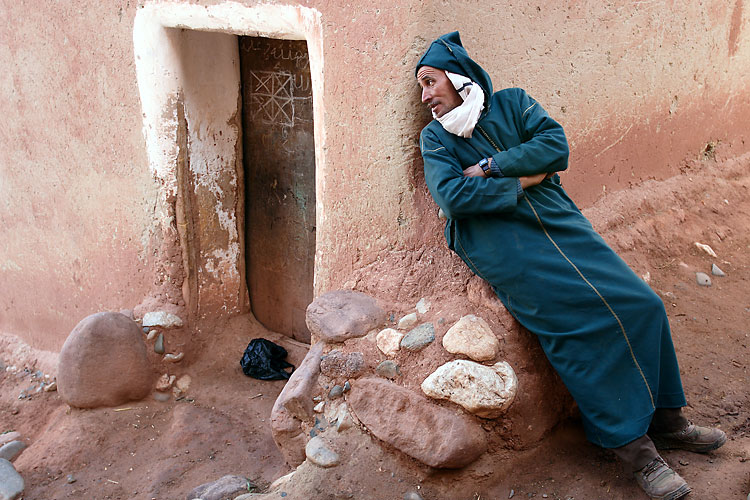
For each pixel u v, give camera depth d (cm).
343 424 300
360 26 314
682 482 254
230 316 473
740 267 450
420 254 329
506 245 276
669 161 501
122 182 453
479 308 302
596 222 424
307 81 411
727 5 512
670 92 479
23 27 480
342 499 275
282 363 446
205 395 425
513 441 285
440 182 275
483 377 277
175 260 443
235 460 366
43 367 527
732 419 308
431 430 277
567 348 270
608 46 408
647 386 263
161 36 403
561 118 387
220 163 449
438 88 280
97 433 394
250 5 353
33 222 524
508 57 338
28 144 507
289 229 448
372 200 335
